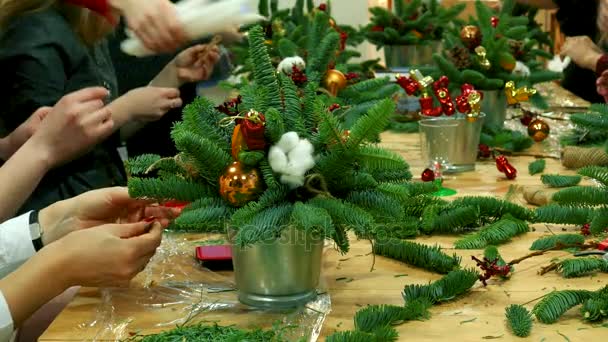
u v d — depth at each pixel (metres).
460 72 1.69
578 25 2.73
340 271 1.02
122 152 1.99
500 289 0.94
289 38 1.75
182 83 1.83
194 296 0.95
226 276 1.02
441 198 1.24
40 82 1.36
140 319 0.88
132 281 0.99
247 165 0.84
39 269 0.88
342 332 0.79
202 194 0.88
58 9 1.45
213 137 0.90
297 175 0.83
